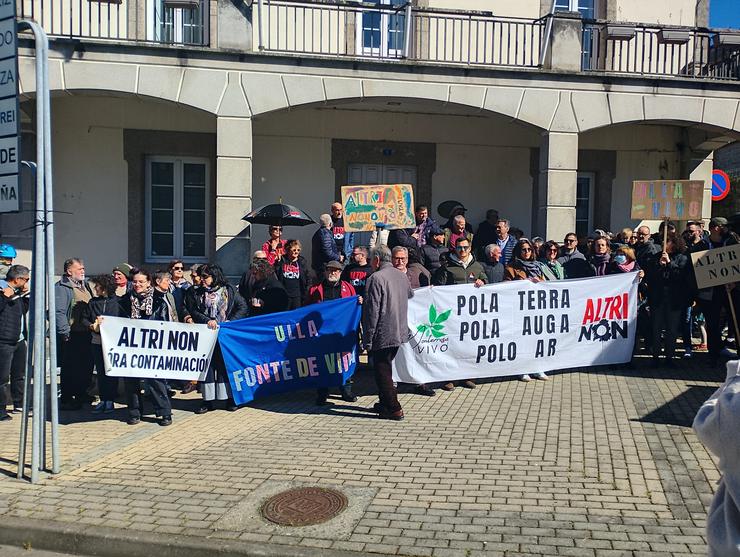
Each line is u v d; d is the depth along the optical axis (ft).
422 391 26.78
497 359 27.68
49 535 15.19
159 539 14.67
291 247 30.96
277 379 25.63
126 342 23.09
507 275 29.55
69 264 25.99
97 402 27.09
